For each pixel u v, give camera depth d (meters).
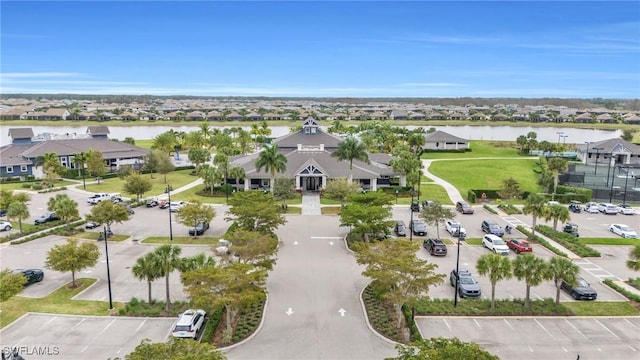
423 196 83.56
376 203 56.75
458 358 21.61
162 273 36.56
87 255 42.19
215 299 30.64
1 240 56.78
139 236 58.84
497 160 121.75
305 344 32.38
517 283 44.72
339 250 53.19
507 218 69.88
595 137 199.88
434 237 59.50
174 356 21.89
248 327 34.22
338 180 74.50
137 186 75.94
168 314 36.69
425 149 139.88
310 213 70.88
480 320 36.41
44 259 50.19
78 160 102.56
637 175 101.81
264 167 86.06
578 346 32.78
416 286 32.94
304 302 39.22
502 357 31.16
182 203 73.56
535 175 102.75
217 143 135.75
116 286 42.75
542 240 57.78
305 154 93.19
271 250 38.69
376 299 39.12
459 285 41.47
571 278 37.03
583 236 61.06
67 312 37.12
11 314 36.69
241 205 54.34
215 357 21.75
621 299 40.94
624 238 60.03
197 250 53.25
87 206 74.75
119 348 31.84
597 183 95.25
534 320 36.56
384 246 37.25
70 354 31.02
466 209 72.00
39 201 78.56
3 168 98.69
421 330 34.66
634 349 32.50
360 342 32.72
